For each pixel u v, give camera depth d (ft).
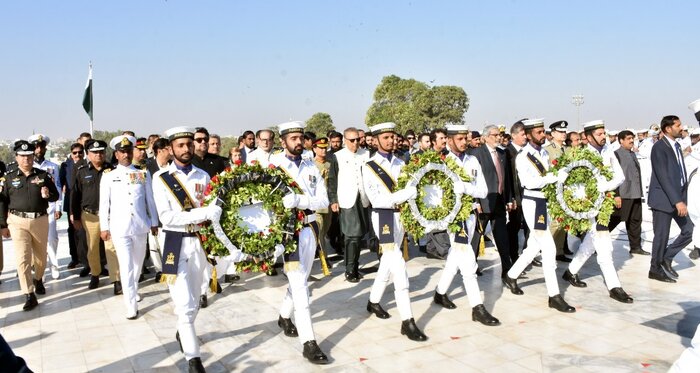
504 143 33.63
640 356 15.67
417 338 17.29
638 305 20.62
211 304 21.91
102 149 24.77
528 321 19.04
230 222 15.48
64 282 26.94
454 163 19.01
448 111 216.13
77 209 25.09
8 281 27.63
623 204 29.22
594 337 17.31
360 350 16.66
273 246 15.74
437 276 26.11
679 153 24.49
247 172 15.97
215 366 15.70
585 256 23.09
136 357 16.55
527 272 26.45
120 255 20.38
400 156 33.30
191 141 16.26
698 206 13.44
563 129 25.48
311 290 24.00
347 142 25.55
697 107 15.79
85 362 16.20
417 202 18.35
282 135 17.88
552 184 20.80
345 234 25.31
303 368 15.40
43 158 29.76
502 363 15.43
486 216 24.57
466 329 18.37
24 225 22.11
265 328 18.95
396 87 248.32
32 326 19.76
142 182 21.25
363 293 23.31
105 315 20.97
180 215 15.19
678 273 25.66
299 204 16.40
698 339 9.84
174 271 15.20
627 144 29.09
